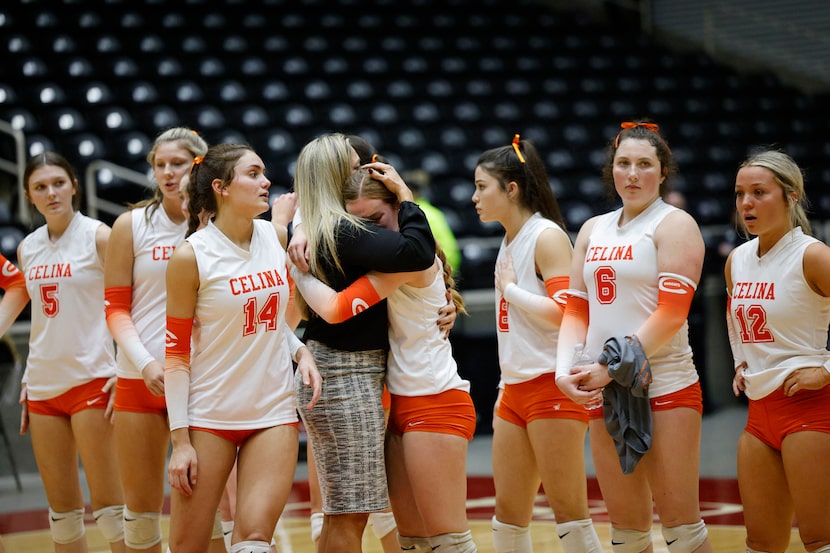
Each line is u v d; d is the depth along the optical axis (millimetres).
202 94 21547
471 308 15938
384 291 5934
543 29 26328
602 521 10328
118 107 20547
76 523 7902
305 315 6449
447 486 6059
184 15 23844
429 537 6113
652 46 26359
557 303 6645
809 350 6254
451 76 23906
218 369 6020
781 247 6363
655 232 6148
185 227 7441
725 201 21141
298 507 11734
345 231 5973
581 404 6418
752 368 6504
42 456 7836
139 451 7066
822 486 6141
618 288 6223
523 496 6992
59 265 7797
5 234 16562
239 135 20484
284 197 6887
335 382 6004
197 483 5930
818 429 6145
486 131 22250
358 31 24844
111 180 18469
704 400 17078
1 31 21891
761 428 6414
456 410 6141
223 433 6000
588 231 6562
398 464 6305
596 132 22812
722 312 17438
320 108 21953
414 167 20672
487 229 19141
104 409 7691
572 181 21016
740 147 22953
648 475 6227
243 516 5879
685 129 23266
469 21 26078
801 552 8523
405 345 6172
